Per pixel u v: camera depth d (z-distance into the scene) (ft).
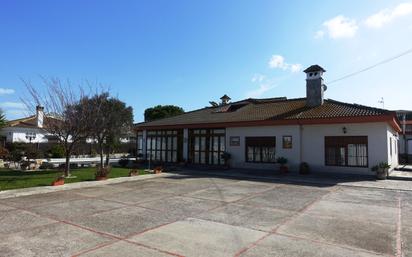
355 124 55.06
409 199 33.09
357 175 53.26
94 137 61.52
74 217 24.44
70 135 54.95
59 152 90.38
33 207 27.99
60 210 26.84
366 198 33.60
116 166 74.95
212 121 72.18
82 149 100.27
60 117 50.72
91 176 50.11
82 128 50.47
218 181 47.39
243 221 23.63
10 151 82.48
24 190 35.65
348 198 33.55
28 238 19.19
